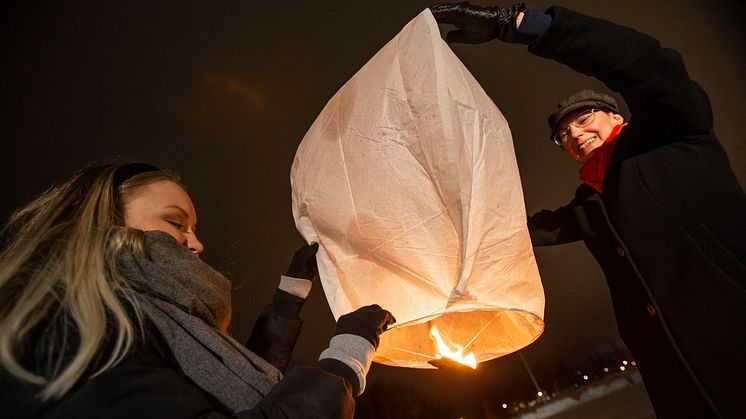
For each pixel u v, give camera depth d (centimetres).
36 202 84
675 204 117
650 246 120
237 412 61
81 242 66
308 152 106
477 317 112
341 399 60
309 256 113
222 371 62
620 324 139
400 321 91
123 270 66
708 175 115
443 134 82
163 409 49
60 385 48
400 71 91
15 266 63
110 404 48
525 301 94
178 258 73
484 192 88
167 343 62
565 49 105
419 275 88
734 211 112
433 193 85
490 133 93
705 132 117
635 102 112
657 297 118
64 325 54
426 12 94
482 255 87
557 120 170
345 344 75
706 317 109
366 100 95
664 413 127
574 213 146
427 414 914
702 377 109
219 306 78
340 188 95
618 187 128
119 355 55
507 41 111
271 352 113
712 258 111
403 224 88
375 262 93
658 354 124
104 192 80
